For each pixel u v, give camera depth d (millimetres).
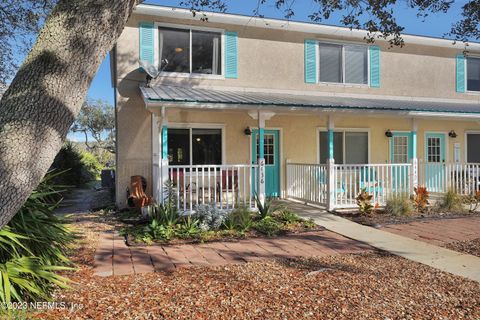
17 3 8844
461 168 12984
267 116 10375
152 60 11594
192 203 10547
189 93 10547
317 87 13562
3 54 9648
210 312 4066
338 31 13391
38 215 5047
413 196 11609
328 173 10961
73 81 2383
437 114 11742
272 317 3967
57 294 4520
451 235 8102
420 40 14594
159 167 9641
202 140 12352
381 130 14695
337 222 9430
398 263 6090
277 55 13086
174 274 5367
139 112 11414
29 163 2254
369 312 4129
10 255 4422
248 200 11547
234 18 12250
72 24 2359
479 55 16047
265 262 6031
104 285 4871
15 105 2246
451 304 4402
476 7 7195
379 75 14367
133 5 2801
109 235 7945
